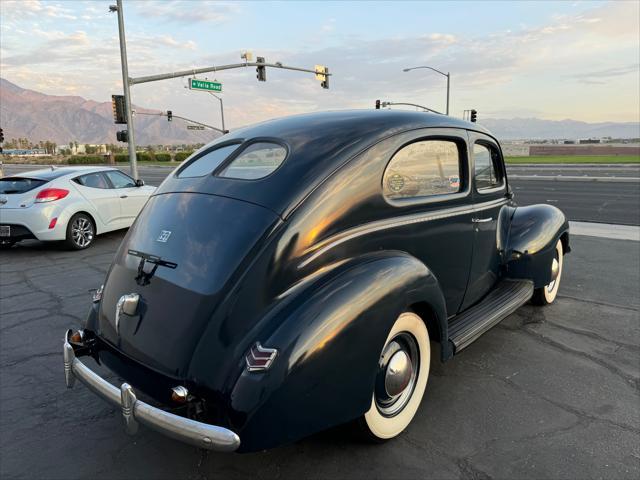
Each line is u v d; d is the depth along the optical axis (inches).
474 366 137.9
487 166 147.4
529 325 168.1
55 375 138.2
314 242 88.3
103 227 329.7
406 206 107.0
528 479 90.4
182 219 96.5
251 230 86.4
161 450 103.0
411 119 113.7
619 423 108.8
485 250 142.5
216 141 119.9
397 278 93.0
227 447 73.1
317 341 79.0
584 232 350.3
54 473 95.6
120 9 685.9
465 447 100.6
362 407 87.8
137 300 92.4
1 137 886.4
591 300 194.1
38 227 291.7
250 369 75.5
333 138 100.5
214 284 83.5
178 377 81.1
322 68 1020.5
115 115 713.6
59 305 200.4
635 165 1381.6
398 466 94.9
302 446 101.8
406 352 104.7
